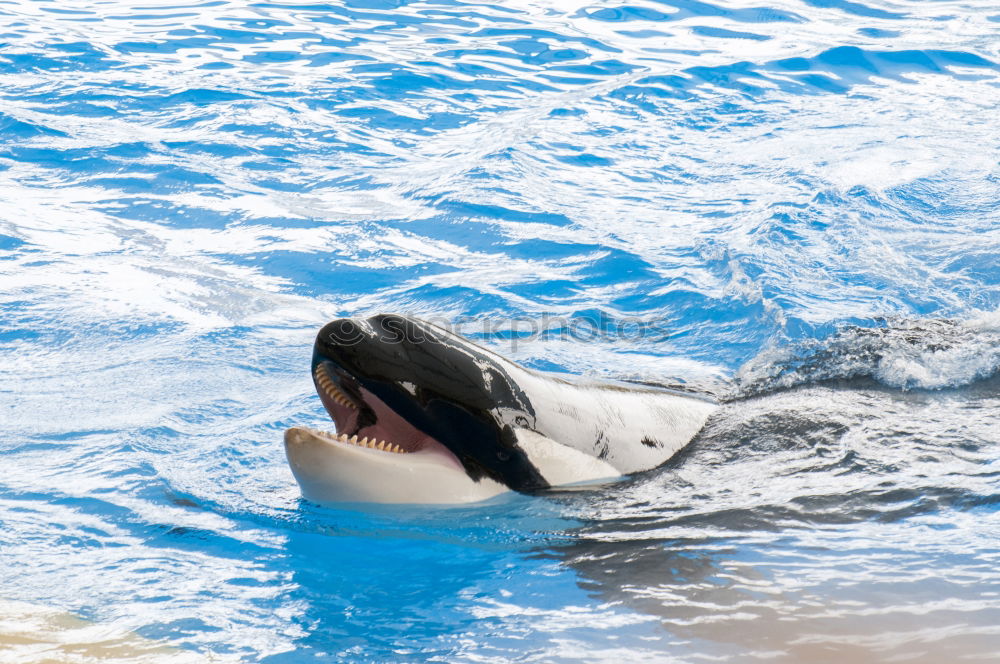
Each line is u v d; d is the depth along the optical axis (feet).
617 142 138.62
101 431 64.95
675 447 58.75
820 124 147.74
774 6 214.48
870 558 46.44
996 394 65.10
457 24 200.75
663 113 151.94
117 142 130.72
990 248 102.32
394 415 51.98
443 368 51.42
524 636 41.45
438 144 137.90
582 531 50.55
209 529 52.16
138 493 56.49
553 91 162.09
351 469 49.49
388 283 95.45
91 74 158.81
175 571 47.91
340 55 176.24
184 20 194.90
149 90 152.97
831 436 59.26
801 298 90.17
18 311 84.94
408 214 112.27
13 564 48.42
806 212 111.75
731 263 97.50
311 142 135.44
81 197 114.11
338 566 48.37
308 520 52.21
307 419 67.77
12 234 101.96
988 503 51.08
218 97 150.20
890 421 61.16
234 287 93.25
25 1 202.39
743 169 128.47
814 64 177.78
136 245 102.06
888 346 73.41
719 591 44.09
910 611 41.78
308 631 42.42
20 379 73.15
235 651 40.81
